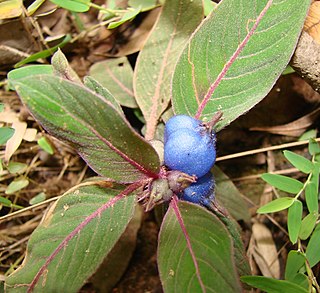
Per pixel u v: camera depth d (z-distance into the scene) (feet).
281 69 0.25
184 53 0.27
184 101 0.27
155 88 0.32
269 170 0.39
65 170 0.41
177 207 0.24
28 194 0.39
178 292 0.23
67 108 0.21
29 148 0.40
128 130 0.21
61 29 0.40
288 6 0.25
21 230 0.38
